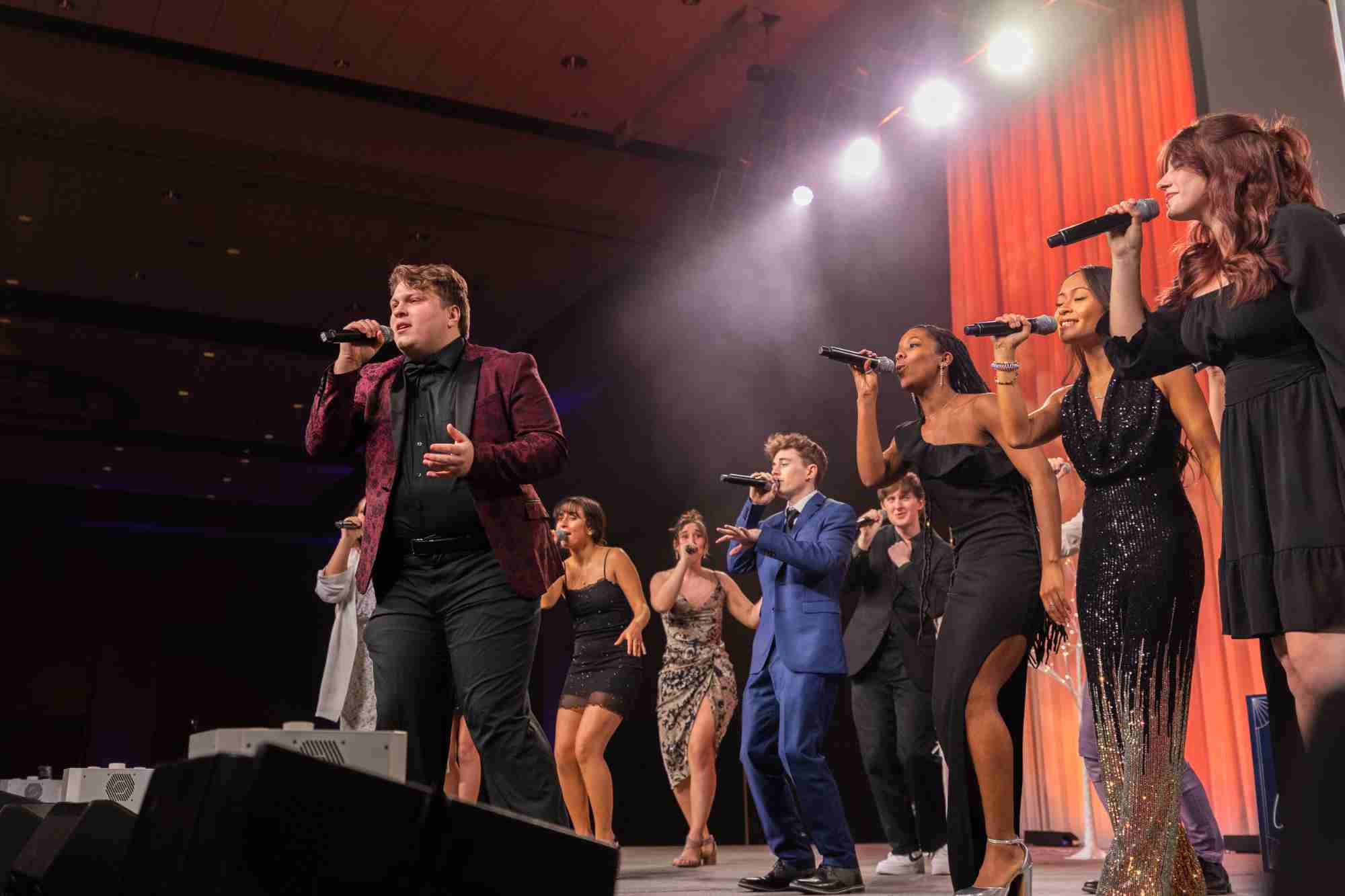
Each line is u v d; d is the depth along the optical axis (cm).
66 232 919
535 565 220
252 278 1014
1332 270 160
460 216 895
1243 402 168
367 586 226
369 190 847
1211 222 178
